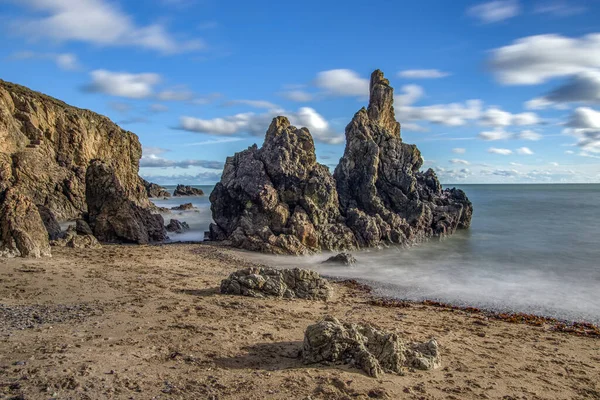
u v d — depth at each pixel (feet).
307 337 40.63
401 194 150.41
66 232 111.65
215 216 140.05
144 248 111.24
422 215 147.02
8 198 86.89
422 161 167.63
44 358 35.19
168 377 33.78
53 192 159.22
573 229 172.45
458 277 94.68
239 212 134.51
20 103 167.22
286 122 147.74
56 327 44.29
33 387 29.94
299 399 31.55
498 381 40.04
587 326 64.03
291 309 61.57
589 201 349.00
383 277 94.22
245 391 32.27
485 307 73.36
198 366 36.58
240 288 67.72
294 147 137.08
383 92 171.63
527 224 189.26
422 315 66.03
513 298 78.69
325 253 118.93
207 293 66.54
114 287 65.87
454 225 161.79
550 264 108.06
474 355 47.85
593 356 50.93
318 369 37.63
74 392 29.76
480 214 236.43
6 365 33.35
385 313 65.41
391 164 154.81
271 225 124.57
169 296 62.34
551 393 38.68
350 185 150.71
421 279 92.68
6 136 149.48
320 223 127.65
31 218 87.04
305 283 72.54
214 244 123.75
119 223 122.42
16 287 61.00
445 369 41.88
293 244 115.65
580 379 43.04
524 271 100.48
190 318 51.29
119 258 93.45
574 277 94.27
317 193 131.34
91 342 40.22
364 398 32.55
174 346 40.93
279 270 73.61
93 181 126.62
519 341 55.42
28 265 75.61
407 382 37.04
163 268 86.33
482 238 150.92
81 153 187.01
